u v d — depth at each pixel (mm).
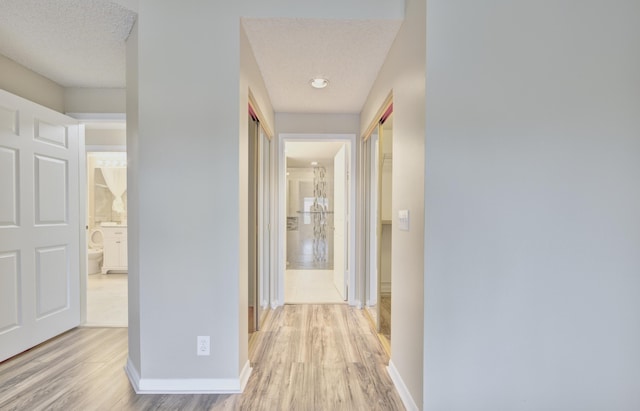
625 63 1589
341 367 2186
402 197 1933
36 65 2438
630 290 1608
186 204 1868
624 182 1595
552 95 1597
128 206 2084
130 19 1883
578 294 1610
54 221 2592
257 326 2842
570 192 1604
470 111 1588
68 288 2742
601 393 1624
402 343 1895
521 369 1614
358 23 1944
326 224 7262
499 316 1607
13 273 2256
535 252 1606
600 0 1588
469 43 1588
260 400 1802
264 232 3395
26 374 2051
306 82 2771
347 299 3732
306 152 5469
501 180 1597
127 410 1700
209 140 1874
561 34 1595
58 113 2623
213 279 1883
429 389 1595
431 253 1589
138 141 1866
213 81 1871
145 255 1867
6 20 1864
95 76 2635
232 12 1882
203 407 1734
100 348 2445
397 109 2047
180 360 1882
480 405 1612
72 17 1851
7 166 2209
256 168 2830
